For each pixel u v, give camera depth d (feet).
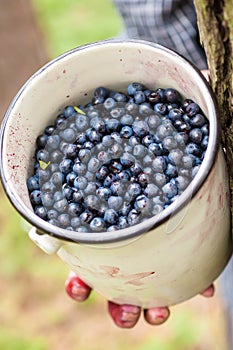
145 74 1.75
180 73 1.67
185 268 1.73
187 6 2.49
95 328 4.72
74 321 4.77
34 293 4.91
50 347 4.69
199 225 1.64
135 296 1.85
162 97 1.72
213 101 1.58
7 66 5.84
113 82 1.79
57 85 1.76
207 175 1.52
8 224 5.14
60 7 6.02
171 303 1.94
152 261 1.65
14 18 6.03
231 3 1.49
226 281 2.76
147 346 4.54
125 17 2.57
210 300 4.51
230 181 1.75
